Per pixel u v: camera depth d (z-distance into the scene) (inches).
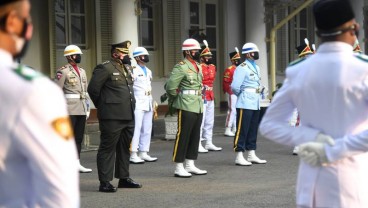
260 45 746.2
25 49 96.5
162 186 342.6
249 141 424.8
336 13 130.5
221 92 775.1
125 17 570.6
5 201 92.5
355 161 128.5
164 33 704.4
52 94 90.7
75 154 92.5
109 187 324.5
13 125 88.6
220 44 768.9
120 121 322.0
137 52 441.7
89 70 645.9
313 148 128.0
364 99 128.6
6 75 90.1
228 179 364.8
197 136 378.9
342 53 131.2
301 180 133.4
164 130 614.2
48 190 88.7
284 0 763.4
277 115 140.6
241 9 783.7
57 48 617.6
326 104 130.3
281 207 285.1
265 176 373.7
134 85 429.7
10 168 91.4
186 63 362.3
